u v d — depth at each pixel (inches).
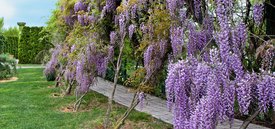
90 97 313.4
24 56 888.9
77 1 274.7
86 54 234.5
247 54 128.1
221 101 99.3
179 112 108.1
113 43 230.8
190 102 105.7
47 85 411.5
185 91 107.1
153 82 184.5
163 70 178.9
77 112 255.0
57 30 356.5
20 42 888.9
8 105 284.0
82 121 222.4
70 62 264.7
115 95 331.3
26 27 884.6
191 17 142.9
